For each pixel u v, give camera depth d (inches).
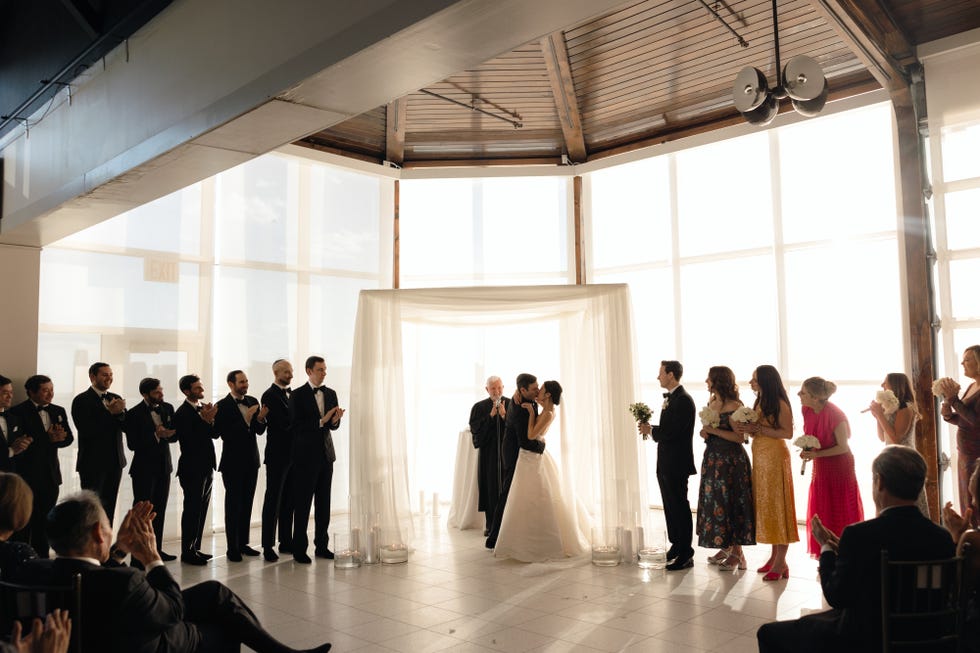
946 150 263.7
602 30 313.3
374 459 252.5
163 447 251.8
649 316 357.4
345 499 357.1
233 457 254.5
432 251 386.6
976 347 215.0
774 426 215.2
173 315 308.5
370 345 257.9
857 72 290.7
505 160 377.1
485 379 388.2
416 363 350.3
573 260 373.7
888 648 99.0
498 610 190.1
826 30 280.8
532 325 386.9
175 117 170.2
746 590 205.5
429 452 382.9
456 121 359.9
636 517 245.4
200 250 318.0
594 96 346.3
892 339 292.2
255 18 148.3
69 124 218.4
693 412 232.5
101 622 103.9
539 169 372.8
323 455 253.0
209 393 316.8
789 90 211.8
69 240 283.0
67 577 105.4
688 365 345.4
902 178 268.2
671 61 316.8
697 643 163.0
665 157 349.7
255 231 335.0
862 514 211.8
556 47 323.3
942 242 262.5
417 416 347.9
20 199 244.1
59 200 217.9
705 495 221.8
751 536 217.5
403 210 385.7
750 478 220.1
